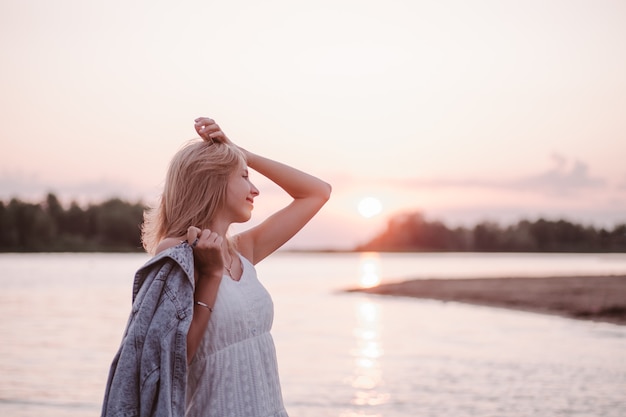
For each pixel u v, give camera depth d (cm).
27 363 1247
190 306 232
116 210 13575
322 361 1271
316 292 3566
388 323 1966
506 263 9088
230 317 243
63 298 3105
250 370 245
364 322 2003
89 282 4512
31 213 13138
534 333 1675
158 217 263
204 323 238
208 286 240
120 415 224
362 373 1137
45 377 1103
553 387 1008
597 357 1291
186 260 234
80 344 1520
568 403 904
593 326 1811
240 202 258
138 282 239
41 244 13162
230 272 254
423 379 1080
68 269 6844
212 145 259
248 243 280
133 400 226
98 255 13175
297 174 289
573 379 1070
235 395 241
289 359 1297
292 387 1019
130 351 228
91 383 1055
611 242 15050
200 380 241
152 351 227
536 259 11519
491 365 1209
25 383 1051
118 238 13575
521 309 2288
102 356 1341
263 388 247
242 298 248
